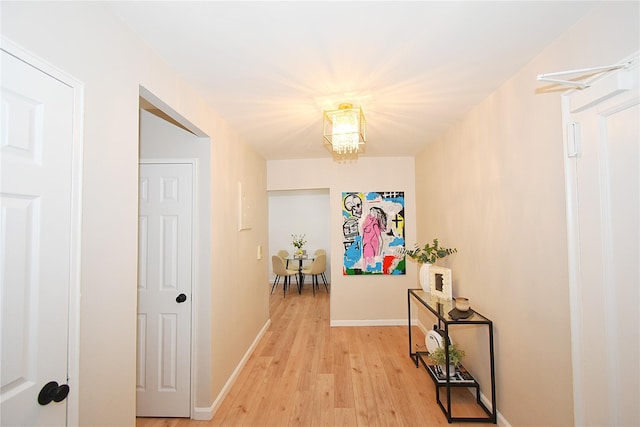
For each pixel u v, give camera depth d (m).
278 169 4.23
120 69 1.29
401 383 2.60
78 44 1.07
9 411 0.85
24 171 0.88
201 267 2.25
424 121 2.70
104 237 1.18
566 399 1.45
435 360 2.41
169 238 2.28
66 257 1.01
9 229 0.85
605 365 1.24
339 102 2.21
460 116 2.56
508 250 1.93
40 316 0.93
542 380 1.62
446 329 2.15
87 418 1.09
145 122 2.31
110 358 1.20
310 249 7.22
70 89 1.04
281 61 1.66
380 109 2.38
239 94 2.06
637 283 1.12
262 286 3.81
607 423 1.23
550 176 1.54
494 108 2.07
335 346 3.41
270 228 7.35
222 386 2.42
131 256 1.34
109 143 1.22
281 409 2.26
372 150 3.82
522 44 1.53
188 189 2.27
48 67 0.96
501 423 2.01
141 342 2.25
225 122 2.59
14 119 0.86
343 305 4.15
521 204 1.79
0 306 0.83
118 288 1.25
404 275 4.14
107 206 1.20
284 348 3.37
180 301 2.22
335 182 4.20
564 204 1.45
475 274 2.39
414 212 4.16
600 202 1.25
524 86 1.75
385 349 3.32
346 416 2.16
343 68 1.74
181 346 2.23
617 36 1.16
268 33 1.41
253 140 3.18
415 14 1.29
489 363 2.16
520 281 1.81
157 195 2.29
